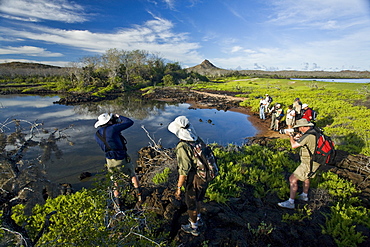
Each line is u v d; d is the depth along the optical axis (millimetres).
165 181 5902
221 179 5730
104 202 3178
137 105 29109
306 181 4570
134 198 5094
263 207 4715
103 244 2561
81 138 12594
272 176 6023
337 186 5395
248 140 12086
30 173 3500
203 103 28188
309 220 4184
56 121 18094
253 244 3596
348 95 27859
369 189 5379
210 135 13617
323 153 4082
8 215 2740
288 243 3656
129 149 10898
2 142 3537
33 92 49875
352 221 4113
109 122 4477
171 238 3842
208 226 4051
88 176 7914
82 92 47656
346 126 12203
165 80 69500
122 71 71312
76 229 2854
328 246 3600
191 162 3287
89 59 66250
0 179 3096
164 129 14977
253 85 59594
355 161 7016
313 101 22281
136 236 3049
